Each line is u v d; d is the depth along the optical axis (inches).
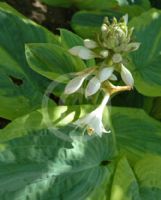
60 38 16.0
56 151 12.1
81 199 11.5
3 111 13.8
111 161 13.5
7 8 16.8
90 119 11.6
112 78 11.5
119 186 12.6
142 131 15.0
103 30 11.2
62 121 12.8
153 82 15.6
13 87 14.3
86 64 15.2
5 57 14.7
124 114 15.3
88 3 21.2
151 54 16.5
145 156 14.1
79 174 12.0
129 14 20.7
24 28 15.4
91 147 13.0
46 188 11.2
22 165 11.5
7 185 10.9
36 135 12.2
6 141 11.8
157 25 17.4
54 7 24.5
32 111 13.8
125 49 11.3
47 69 13.9
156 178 13.5
